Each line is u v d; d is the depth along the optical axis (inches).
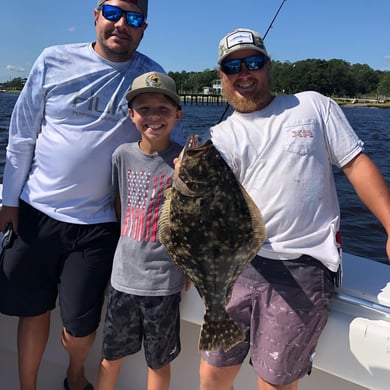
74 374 92.4
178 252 65.9
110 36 81.5
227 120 81.0
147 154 80.2
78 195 84.5
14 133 86.6
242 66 75.8
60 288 86.4
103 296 89.5
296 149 71.8
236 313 74.9
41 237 84.7
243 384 89.7
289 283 70.4
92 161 83.4
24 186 88.6
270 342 71.2
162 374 82.2
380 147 649.0
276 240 71.4
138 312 80.3
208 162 62.1
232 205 62.4
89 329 86.6
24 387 90.7
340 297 72.2
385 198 69.8
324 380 81.9
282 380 70.7
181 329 92.8
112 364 83.7
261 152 73.6
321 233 71.4
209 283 65.7
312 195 71.6
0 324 102.3
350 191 328.8
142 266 78.4
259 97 75.7
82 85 83.3
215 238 63.6
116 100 84.2
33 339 88.7
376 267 82.3
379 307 68.1
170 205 63.9
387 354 65.9
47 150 84.7
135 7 81.3
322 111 75.0
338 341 70.1
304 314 69.6
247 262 63.9
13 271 85.3
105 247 86.1
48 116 85.0
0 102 1787.6
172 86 78.0
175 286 79.3
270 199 71.9
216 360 74.7
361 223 259.3
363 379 68.5
